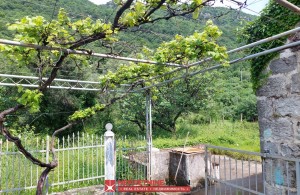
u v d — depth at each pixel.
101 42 3.12
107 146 5.70
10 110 2.84
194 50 3.22
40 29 2.51
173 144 11.51
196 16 2.59
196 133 15.09
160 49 3.98
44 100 13.10
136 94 13.14
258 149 10.88
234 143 12.65
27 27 2.44
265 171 3.38
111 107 14.45
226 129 16.16
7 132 2.82
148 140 6.57
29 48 2.85
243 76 24.80
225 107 20.11
